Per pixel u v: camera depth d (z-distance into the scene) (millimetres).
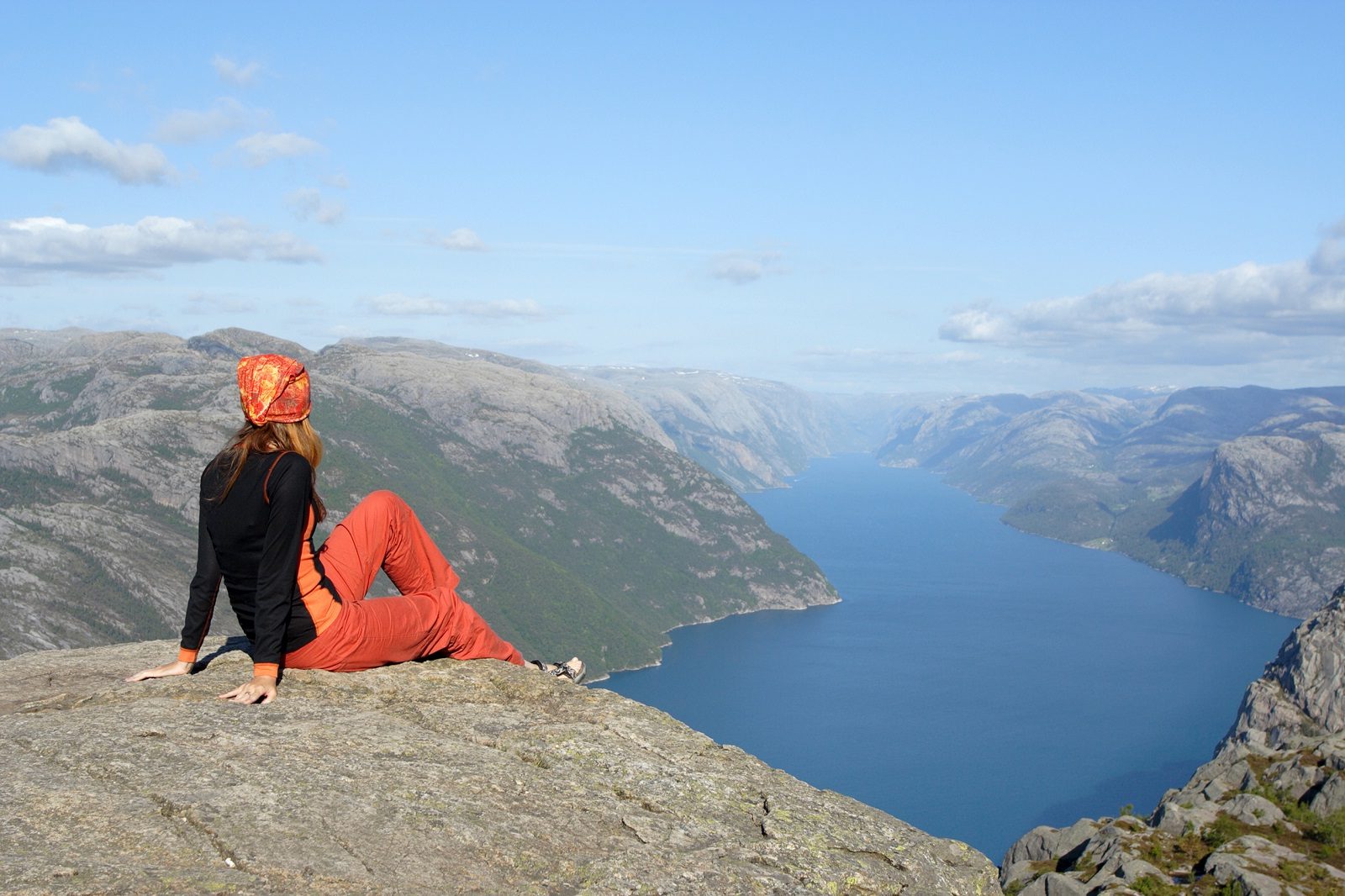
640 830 2914
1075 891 15727
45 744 2855
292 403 3260
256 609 3301
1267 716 51500
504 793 2949
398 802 2777
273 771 2818
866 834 3156
